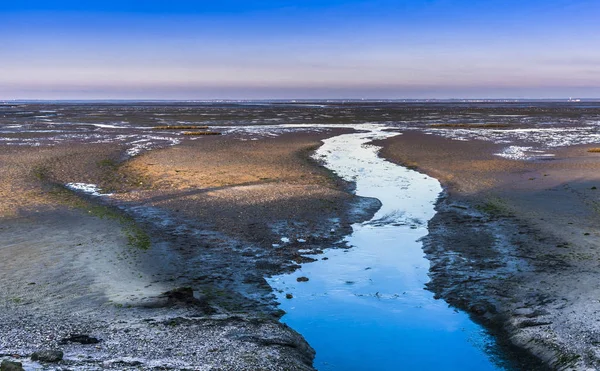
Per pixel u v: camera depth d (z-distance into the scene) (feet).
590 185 90.02
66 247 57.67
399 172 111.45
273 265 55.06
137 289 46.42
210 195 84.79
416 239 63.93
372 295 47.83
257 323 40.19
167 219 71.15
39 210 73.72
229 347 34.45
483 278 50.11
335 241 63.26
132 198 84.12
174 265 53.83
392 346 38.73
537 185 91.66
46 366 27.78
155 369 29.04
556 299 43.50
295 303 46.14
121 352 32.24
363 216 74.33
